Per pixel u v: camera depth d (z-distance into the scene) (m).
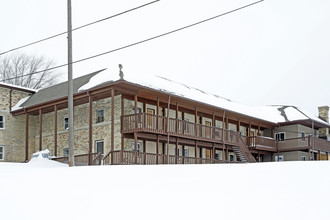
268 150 35.84
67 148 27.73
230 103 34.41
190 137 26.31
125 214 7.23
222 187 8.59
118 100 24.69
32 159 23.36
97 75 25.25
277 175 9.40
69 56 18.97
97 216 7.27
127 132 23.27
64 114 28.52
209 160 28.28
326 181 8.23
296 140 36.12
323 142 37.94
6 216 7.82
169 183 9.47
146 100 26.06
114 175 11.25
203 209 7.10
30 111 27.89
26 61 55.25
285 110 41.59
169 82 28.59
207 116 31.53
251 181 8.97
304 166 10.43
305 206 6.68
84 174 11.84
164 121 24.53
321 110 46.25
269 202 7.11
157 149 24.11
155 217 6.92
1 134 28.45
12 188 10.23
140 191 8.79
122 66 25.28
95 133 25.75
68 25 18.97
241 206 7.05
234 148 31.22
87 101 25.91
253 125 37.56
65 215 7.52
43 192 9.52
